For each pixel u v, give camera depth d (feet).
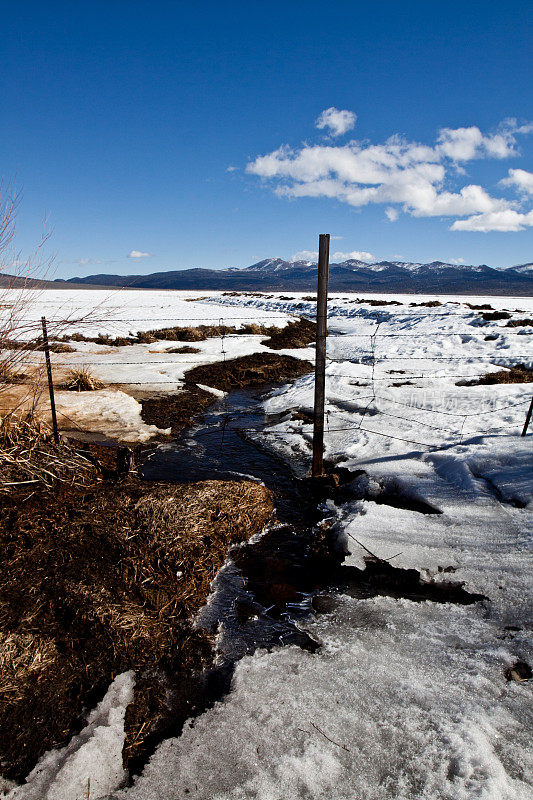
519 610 11.85
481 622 11.68
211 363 48.75
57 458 18.48
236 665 10.51
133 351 53.62
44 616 11.36
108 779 8.09
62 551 13.56
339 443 25.44
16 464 17.10
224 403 36.19
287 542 16.43
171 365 46.50
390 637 11.41
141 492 17.78
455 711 9.01
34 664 10.03
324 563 15.03
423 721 8.84
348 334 76.48
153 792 7.77
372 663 10.47
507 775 7.75
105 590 12.23
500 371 39.01
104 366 44.45
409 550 14.93
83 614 11.29
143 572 13.15
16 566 12.85
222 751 8.44
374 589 13.58
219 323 75.00
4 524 14.56
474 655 10.53
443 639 11.19
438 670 10.14
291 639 11.55
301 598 13.30
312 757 8.21
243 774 8.00
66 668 10.18
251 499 18.22
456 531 15.56
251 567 14.87
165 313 93.71
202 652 11.09
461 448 21.57
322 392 20.04
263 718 9.07
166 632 11.57
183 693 9.91
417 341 56.95
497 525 15.43
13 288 15.88
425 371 40.70
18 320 16.08
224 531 16.11
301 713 9.15
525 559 13.57
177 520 15.61
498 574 13.25
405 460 21.89
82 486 17.85
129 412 30.58
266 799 7.55
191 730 8.92
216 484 18.89
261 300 150.41
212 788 7.79
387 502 18.86
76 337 58.29
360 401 31.55
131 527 15.01
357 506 18.26
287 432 28.22
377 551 15.06
